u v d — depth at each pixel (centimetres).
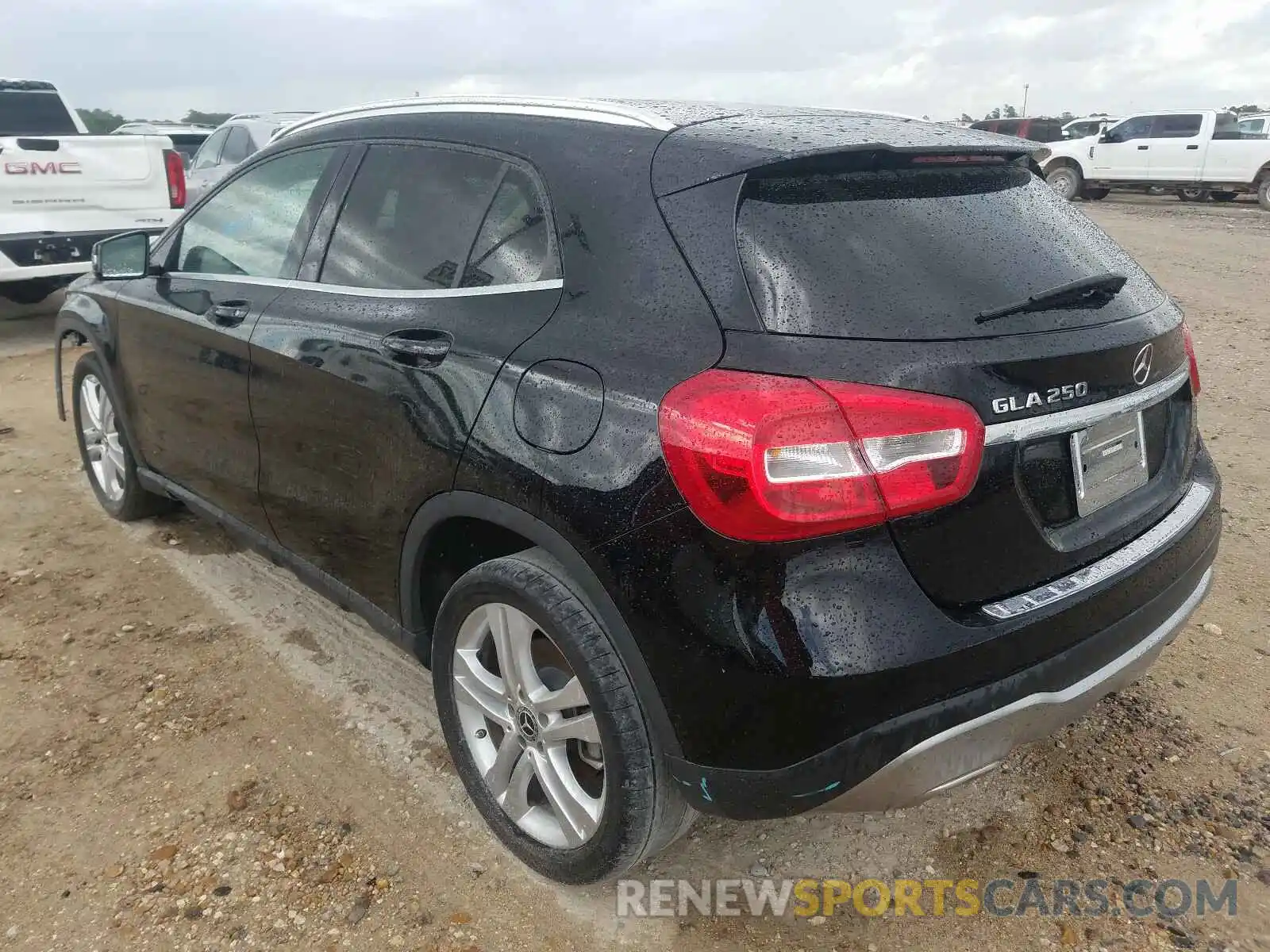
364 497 273
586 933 234
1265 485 491
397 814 273
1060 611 203
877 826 269
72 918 236
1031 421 198
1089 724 308
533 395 218
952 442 187
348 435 273
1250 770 287
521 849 248
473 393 231
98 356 412
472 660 252
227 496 352
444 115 280
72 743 301
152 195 852
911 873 253
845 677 183
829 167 214
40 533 449
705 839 265
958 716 192
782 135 220
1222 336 817
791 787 190
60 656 348
